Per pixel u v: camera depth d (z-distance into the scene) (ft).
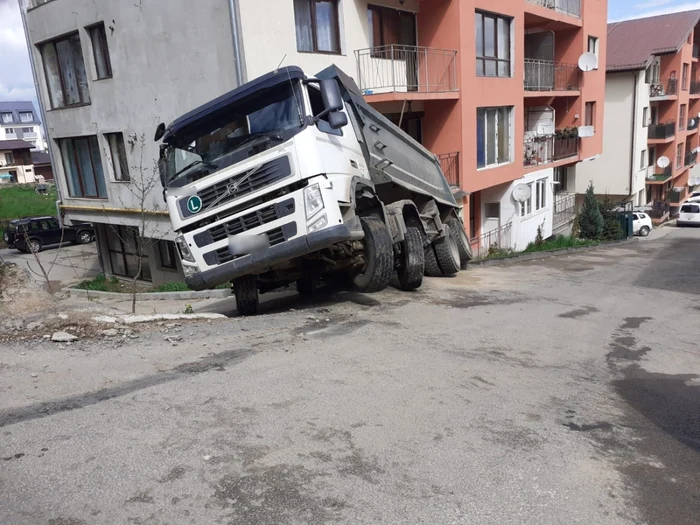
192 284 24.20
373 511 11.07
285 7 43.96
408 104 56.39
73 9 56.65
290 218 22.50
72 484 11.76
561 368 20.99
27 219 95.25
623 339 26.58
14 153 226.38
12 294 24.32
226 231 23.36
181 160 24.13
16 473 12.16
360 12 50.21
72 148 64.90
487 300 34.27
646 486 12.48
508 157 70.38
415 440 13.93
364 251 26.58
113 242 71.36
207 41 44.45
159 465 12.48
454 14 56.13
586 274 53.01
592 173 117.91
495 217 75.05
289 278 28.32
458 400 16.60
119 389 16.65
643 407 17.48
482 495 11.75
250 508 11.07
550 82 80.59
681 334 28.30
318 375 18.01
